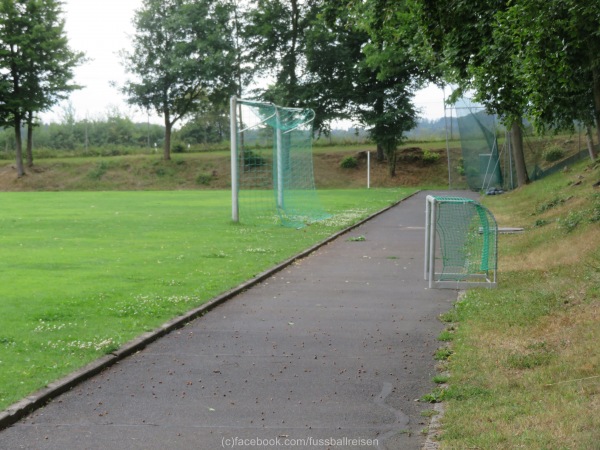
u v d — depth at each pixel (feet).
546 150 155.12
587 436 15.96
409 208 111.45
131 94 208.13
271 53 195.83
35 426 19.04
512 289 36.99
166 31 205.46
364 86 190.29
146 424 19.20
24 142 257.96
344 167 205.36
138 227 77.05
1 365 24.13
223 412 20.13
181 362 25.43
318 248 60.44
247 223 81.51
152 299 35.76
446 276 42.19
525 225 67.36
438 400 20.74
